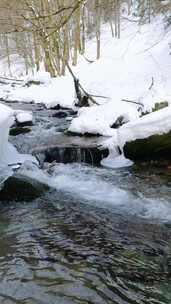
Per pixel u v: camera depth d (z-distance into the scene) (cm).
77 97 1616
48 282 414
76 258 463
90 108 1291
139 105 1362
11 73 4194
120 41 3247
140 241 505
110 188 710
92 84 2141
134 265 446
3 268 444
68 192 696
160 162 855
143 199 654
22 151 909
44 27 529
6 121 758
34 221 575
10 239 517
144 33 2864
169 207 619
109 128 1098
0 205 641
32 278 423
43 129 1209
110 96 1822
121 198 663
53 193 691
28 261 458
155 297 386
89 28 3731
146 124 873
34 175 754
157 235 523
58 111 1578
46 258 464
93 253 474
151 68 2186
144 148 864
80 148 920
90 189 710
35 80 2556
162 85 1773
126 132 889
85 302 379
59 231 538
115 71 2312
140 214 598
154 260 455
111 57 2791
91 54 3256
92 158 908
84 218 584
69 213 604
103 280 416
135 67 2292
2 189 665
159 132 860
